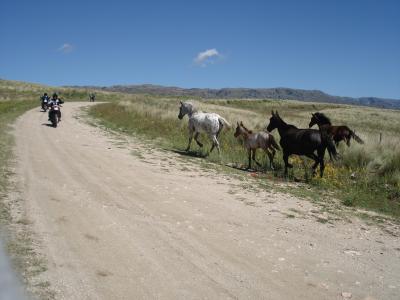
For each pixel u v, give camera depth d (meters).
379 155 14.16
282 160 15.21
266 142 13.58
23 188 8.60
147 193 9.34
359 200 10.59
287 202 9.72
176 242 6.45
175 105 40.97
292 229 7.59
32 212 7.12
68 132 19.88
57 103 23.16
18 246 5.59
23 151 13.09
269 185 11.61
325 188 11.78
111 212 7.66
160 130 22.25
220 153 15.53
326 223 8.22
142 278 5.09
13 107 34.50
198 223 7.48
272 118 13.45
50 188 8.86
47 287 4.58
